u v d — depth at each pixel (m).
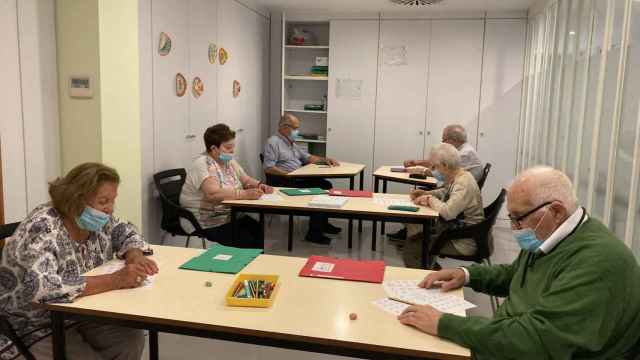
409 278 2.01
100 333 2.07
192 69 4.66
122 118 3.27
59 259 1.85
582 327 1.40
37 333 1.93
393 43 6.46
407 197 3.85
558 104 4.55
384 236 5.41
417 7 6.12
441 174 3.51
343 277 1.99
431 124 6.48
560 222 1.59
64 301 1.70
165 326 1.63
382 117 6.59
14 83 2.79
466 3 5.83
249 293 1.78
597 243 1.50
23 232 1.78
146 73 3.91
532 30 5.87
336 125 6.71
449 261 4.52
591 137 3.54
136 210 3.48
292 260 2.22
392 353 1.47
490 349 1.45
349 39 6.56
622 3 3.00
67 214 1.84
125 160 3.33
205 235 3.70
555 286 1.49
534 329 1.43
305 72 7.09
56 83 3.07
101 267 2.03
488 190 6.40
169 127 4.30
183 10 4.44
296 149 5.75
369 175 6.73
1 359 1.91
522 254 1.83
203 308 1.69
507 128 6.30
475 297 3.63
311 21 6.74
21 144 2.85
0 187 2.69
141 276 1.87
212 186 3.66
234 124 5.76
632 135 2.76
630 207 2.72
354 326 1.58
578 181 3.81
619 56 3.00
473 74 6.30
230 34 5.51
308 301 1.77
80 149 3.11
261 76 6.62
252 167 6.44
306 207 3.45
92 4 2.99
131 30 3.34
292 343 1.55
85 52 3.03
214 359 2.71
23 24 2.82
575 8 4.11
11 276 1.78
